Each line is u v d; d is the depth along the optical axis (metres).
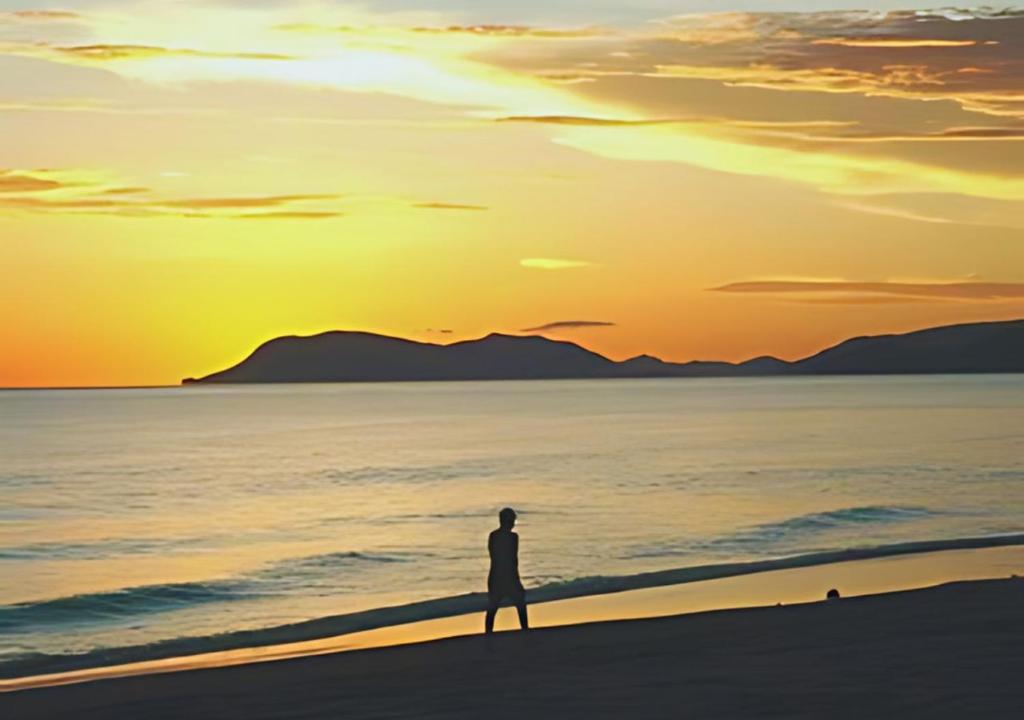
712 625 18.19
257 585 31.45
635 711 11.77
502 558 17.58
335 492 59.53
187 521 48.25
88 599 29.08
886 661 14.03
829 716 11.14
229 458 83.31
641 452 85.62
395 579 32.19
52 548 41.00
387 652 17.11
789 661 14.34
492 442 99.19
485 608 25.12
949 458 76.44
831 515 45.34
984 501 50.25
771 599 25.09
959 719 10.87
